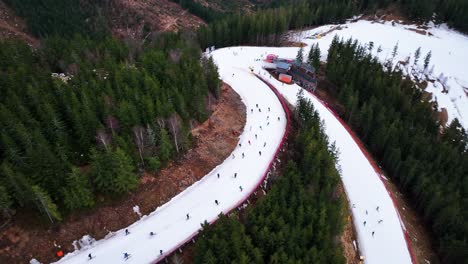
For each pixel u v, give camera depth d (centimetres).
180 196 5722
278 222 4816
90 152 5425
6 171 4341
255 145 6894
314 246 4591
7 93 5700
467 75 12425
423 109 9569
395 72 11206
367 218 6600
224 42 12575
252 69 10106
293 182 5594
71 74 7150
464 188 7394
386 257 5991
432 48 13475
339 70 10219
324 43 13225
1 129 4972
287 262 4334
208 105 7325
